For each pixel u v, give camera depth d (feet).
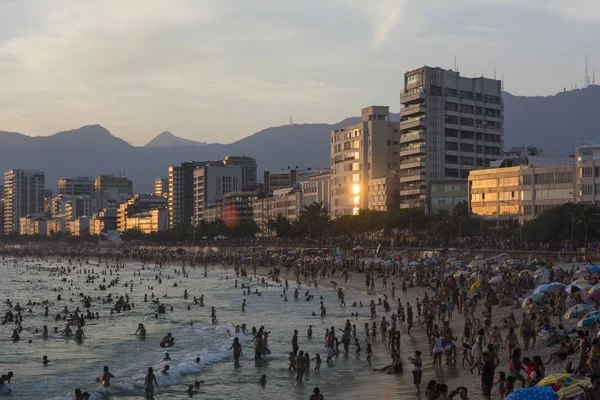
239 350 205.16
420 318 262.26
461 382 143.84
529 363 107.76
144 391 167.12
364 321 278.46
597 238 443.32
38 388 175.73
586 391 83.66
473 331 169.99
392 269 448.24
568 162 612.70
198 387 167.12
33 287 508.12
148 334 266.36
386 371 171.42
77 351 231.09
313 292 408.87
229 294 418.31
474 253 462.19
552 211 463.01
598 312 140.46
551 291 203.92
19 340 254.88
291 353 185.88
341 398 148.15
